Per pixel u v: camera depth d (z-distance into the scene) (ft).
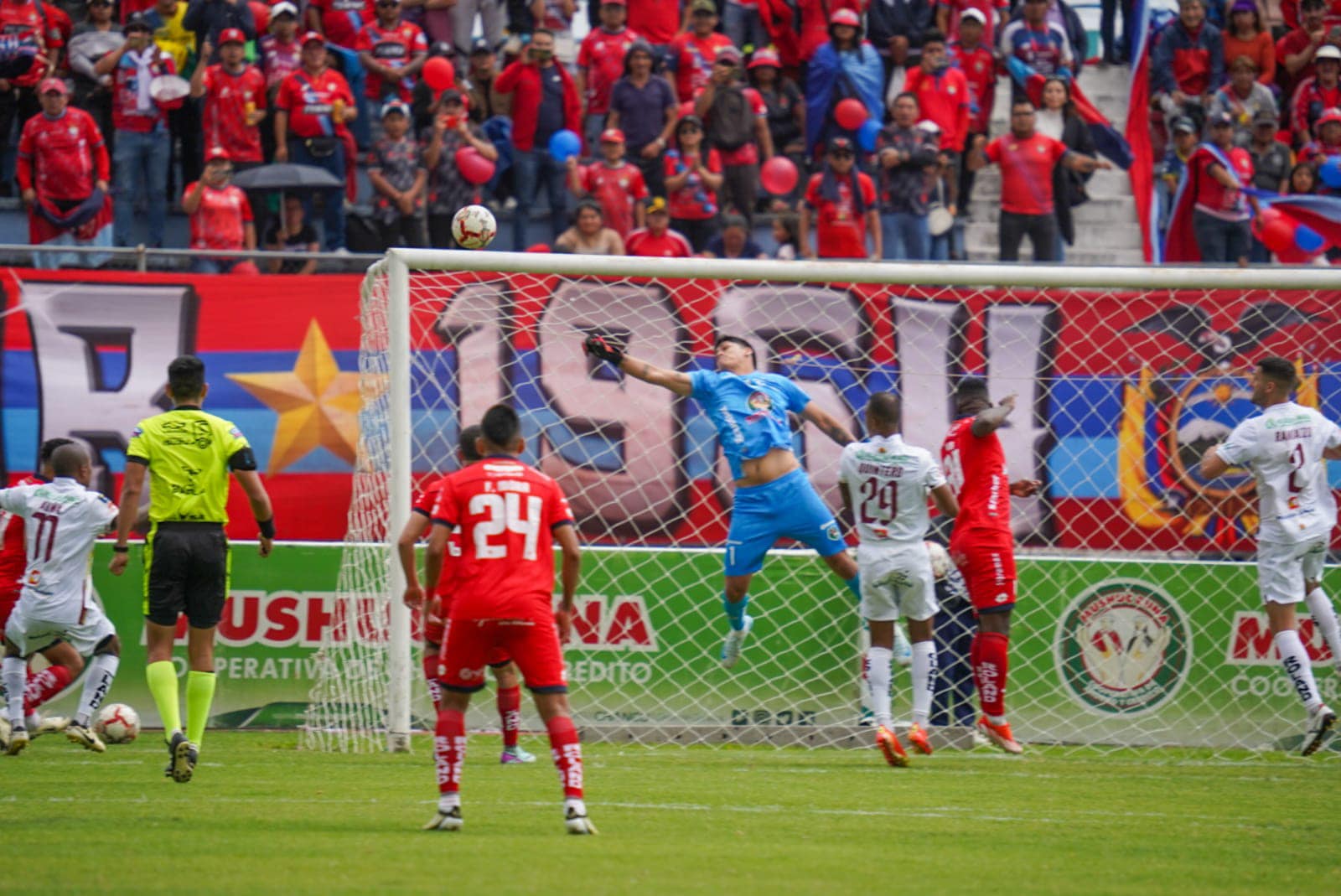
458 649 65.67
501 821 70.85
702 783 87.92
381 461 111.86
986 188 197.88
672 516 131.13
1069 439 129.90
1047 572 116.78
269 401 138.21
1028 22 196.13
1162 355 130.31
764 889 54.70
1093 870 61.21
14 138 180.24
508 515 65.62
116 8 184.03
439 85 177.78
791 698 116.37
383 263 111.45
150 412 138.21
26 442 136.46
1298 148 194.18
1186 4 196.24
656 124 177.58
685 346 132.05
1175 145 187.83
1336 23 196.95
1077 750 113.80
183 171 177.68
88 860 58.80
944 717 115.55
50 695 103.04
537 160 176.45
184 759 81.92
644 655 116.78
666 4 191.21
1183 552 129.29
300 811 73.72
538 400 129.59
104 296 138.21
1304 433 102.83
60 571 99.91
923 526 99.60
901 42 192.03
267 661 120.67
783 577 117.08
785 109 188.34
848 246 171.12
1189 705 116.57
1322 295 130.11
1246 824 75.41
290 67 173.88
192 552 85.15
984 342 131.34
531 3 199.11
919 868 60.39
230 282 139.64
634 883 55.01
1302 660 102.32
